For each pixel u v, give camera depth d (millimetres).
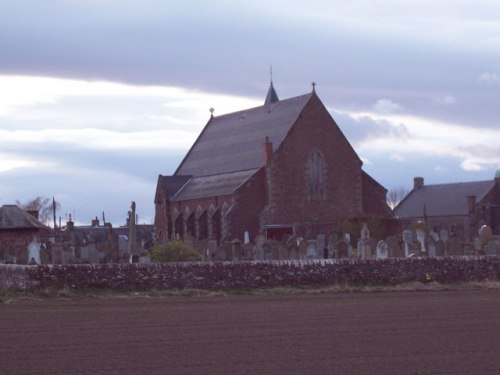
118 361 30828
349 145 121000
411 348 33219
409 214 155625
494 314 43250
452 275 62000
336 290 57312
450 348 33219
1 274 57031
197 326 39250
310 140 119188
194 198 127250
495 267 63344
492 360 30938
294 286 58344
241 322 40562
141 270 56156
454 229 92312
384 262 60594
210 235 121250
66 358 31438
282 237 111250
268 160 117312
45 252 72938
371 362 30578
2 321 41375
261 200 117812
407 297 52688
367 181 122625
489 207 147250
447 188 155000
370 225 111625
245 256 76312
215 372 28969
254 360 30938
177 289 56188
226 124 140125
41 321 41312
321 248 79188
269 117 127750
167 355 31938
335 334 36656
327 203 119438
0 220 89938
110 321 41188
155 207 137750
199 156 140875
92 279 55188
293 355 31859
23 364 30375
